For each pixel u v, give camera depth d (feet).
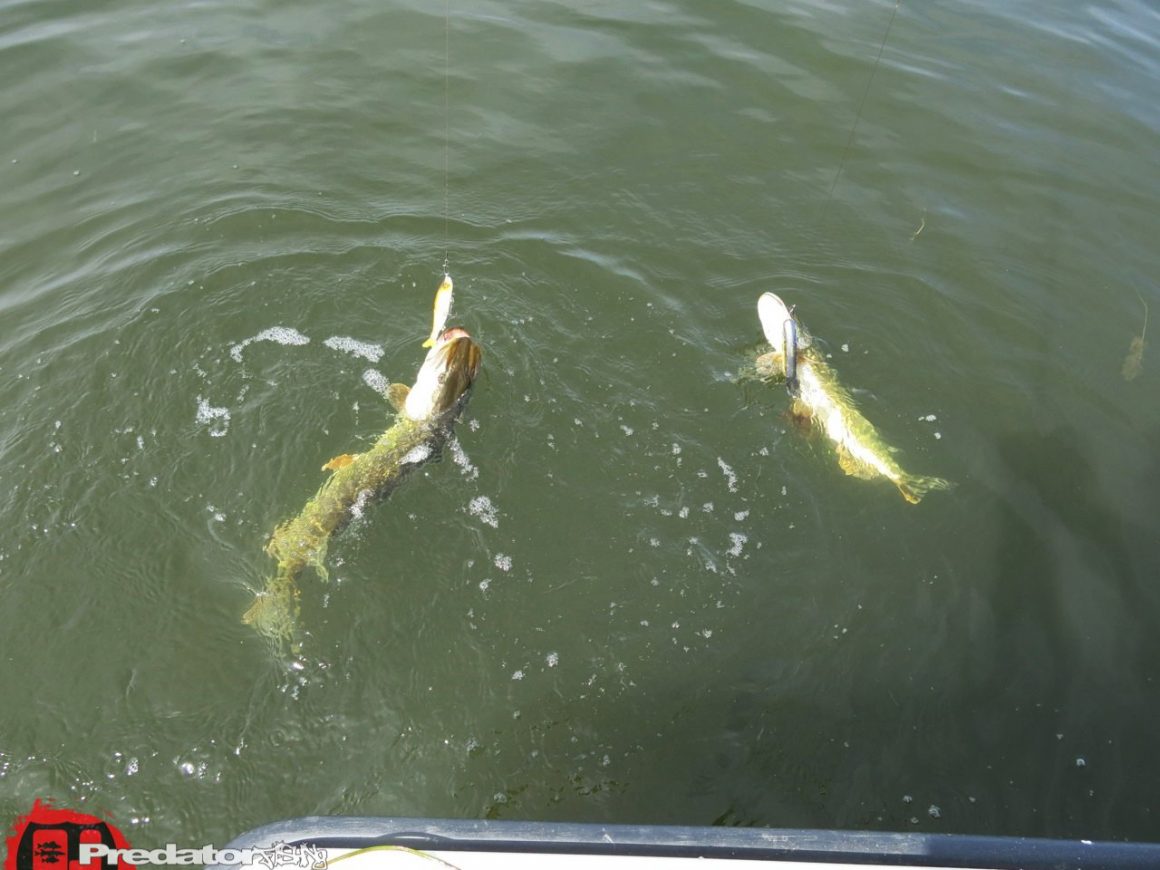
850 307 9.39
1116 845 3.79
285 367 8.36
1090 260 10.03
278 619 6.88
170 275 9.01
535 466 7.85
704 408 8.37
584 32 12.59
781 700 6.76
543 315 9.02
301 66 11.68
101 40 11.81
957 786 6.44
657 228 10.03
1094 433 8.45
